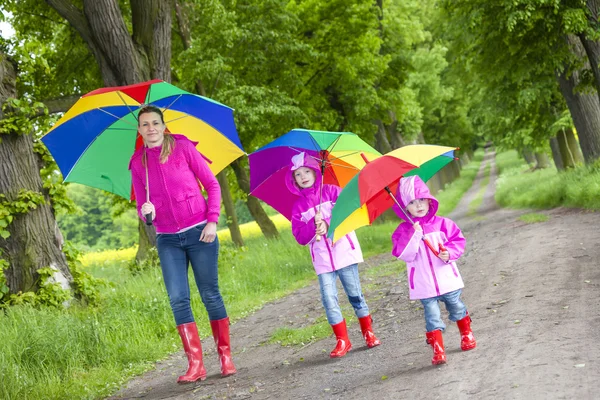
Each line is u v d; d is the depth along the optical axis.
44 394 5.75
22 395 5.71
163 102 5.46
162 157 5.25
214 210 5.36
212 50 18.22
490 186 47.75
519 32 17.38
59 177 10.53
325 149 5.67
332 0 23.58
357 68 24.56
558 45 17.89
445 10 19.81
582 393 3.26
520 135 32.69
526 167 56.22
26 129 9.84
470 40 19.06
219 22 18.14
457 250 4.55
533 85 21.41
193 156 5.38
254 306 10.34
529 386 3.51
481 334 5.06
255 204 23.86
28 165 9.99
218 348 5.66
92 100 5.26
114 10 12.84
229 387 5.18
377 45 24.94
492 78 20.34
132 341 7.69
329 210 5.54
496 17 17.88
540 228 12.30
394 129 34.56
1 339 6.96
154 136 5.26
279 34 20.44
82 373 6.63
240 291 11.60
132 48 13.12
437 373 4.21
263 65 20.56
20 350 6.71
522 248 9.77
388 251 16.31
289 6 23.36
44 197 10.19
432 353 4.89
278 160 5.84
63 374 6.51
